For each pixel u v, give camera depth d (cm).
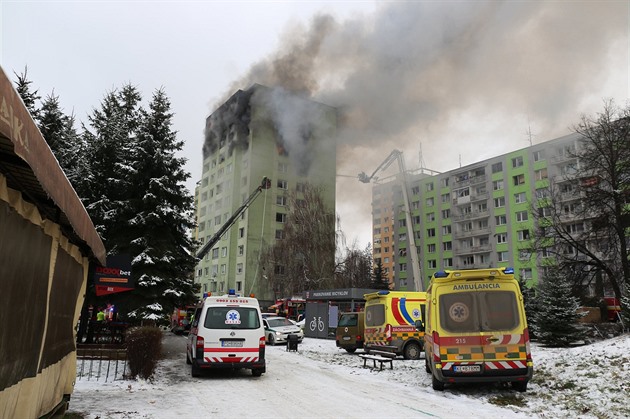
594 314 2600
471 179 6334
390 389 991
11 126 267
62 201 400
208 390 948
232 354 1113
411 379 1134
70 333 649
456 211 6512
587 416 700
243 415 724
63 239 567
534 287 2631
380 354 1426
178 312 3550
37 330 452
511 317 916
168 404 791
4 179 351
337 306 2920
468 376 895
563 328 1962
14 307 379
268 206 6153
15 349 385
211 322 1129
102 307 1898
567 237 2464
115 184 1811
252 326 1145
